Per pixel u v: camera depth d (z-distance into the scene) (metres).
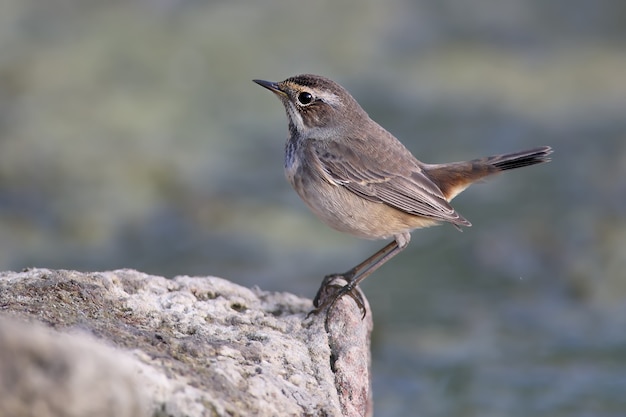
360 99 19.75
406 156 9.67
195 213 15.97
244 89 19.95
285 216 16.17
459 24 23.78
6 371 4.73
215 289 8.04
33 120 17.77
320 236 15.66
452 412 11.12
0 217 15.52
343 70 20.98
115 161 16.97
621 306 13.74
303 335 7.53
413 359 12.41
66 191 16.20
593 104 19.81
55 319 6.45
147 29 21.67
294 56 21.33
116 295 7.25
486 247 15.24
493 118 19.14
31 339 4.81
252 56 21.05
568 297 14.05
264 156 17.83
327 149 9.41
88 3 22.84
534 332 13.06
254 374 6.36
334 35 22.58
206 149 17.88
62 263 14.37
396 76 20.95
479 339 12.86
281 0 24.02
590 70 21.23
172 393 5.43
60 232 15.31
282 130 18.75
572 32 23.34
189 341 6.57
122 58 20.34
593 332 13.02
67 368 4.81
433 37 22.98
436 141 18.12
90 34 21.23
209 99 19.47
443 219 9.42
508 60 21.91
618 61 21.66
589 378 11.88
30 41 20.69
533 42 22.83
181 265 14.48
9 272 7.36
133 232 15.45
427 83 20.70
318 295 8.55
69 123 17.81
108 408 4.86
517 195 16.89
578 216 16.02
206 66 20.47
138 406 5.02
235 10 23.25
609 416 11.05
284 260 14.73
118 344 6.12
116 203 16.09
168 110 18.77
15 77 19.09
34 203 15.90
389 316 13.41
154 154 17.27
